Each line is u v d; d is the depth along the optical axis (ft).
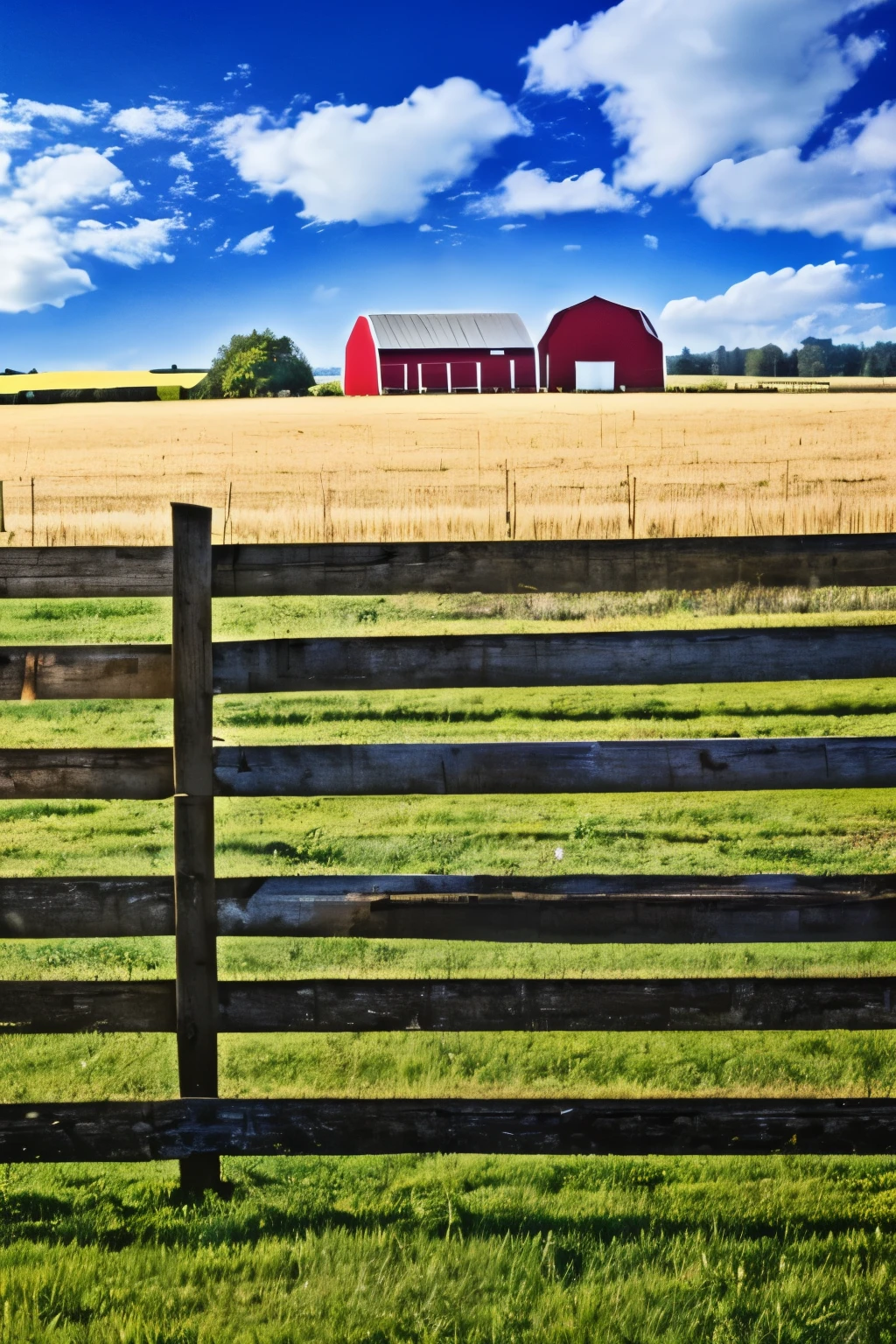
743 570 12.66
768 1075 16.28
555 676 12.59
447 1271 11.06
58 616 52.60
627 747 12.48
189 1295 10.65
